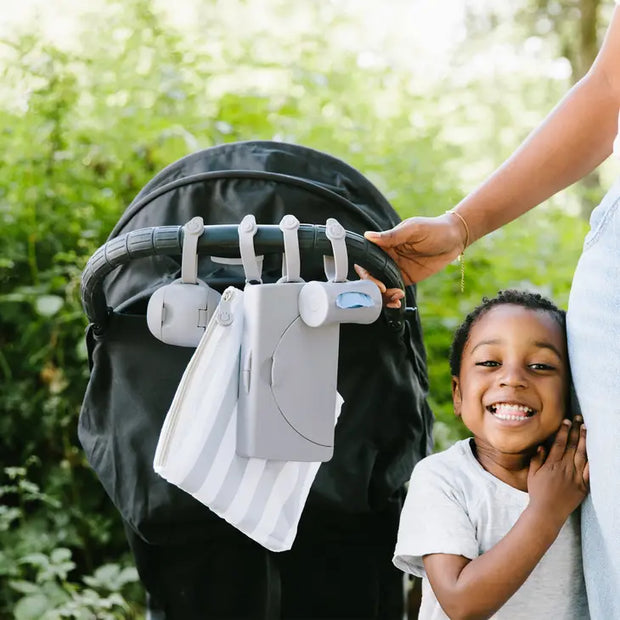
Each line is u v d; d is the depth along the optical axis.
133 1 4.98
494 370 1.99
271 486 1.84
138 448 2.00
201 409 1.75
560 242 5.14
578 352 1.75
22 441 4.04
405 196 4.59
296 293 1.77
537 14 7.86
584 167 2.11
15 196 4.19
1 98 4.39
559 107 2.09
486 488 1.94
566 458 1.87
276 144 2.23
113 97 4.57
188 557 2.17
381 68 5.88
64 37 5.00
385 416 2.07
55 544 3.88
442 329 4.37
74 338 4.04
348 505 2.03
